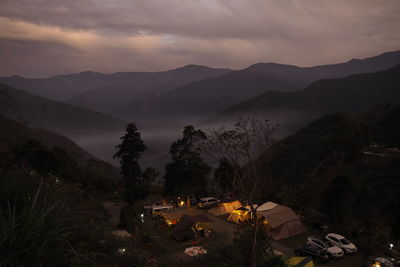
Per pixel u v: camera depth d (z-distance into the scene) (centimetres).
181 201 4762
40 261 487
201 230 2973
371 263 2172
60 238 543
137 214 3338
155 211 3919
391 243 2700
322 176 7200
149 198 5744
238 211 3425
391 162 7131
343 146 8112
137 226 2697
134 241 1856
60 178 3803
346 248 2502
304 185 6812
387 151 8356
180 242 2811
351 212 3234
